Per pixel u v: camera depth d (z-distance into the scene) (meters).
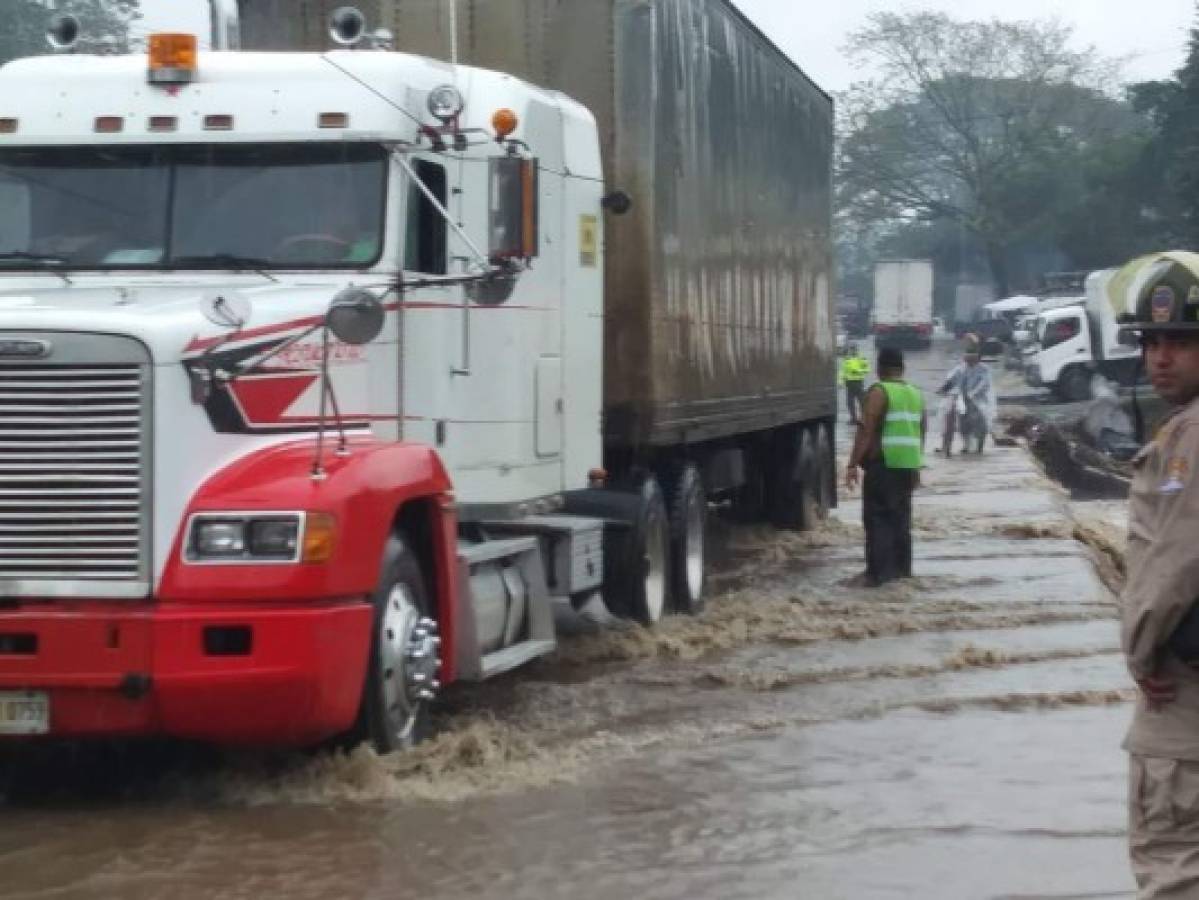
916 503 25.28
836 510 25.02
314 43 13.14
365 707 8.89
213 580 8.11
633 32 13.38
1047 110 93.50
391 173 9.67
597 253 12.82
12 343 8.17
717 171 15.85
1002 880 7.44
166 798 8.70
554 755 9.58
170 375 8.22
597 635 13.19
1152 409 45.44
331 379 9.01
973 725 10.52
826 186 21.89
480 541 10.86
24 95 9.88
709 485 16.81
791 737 10.14
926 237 107.69
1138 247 85.31
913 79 95.31
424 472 9.19
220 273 9.59
